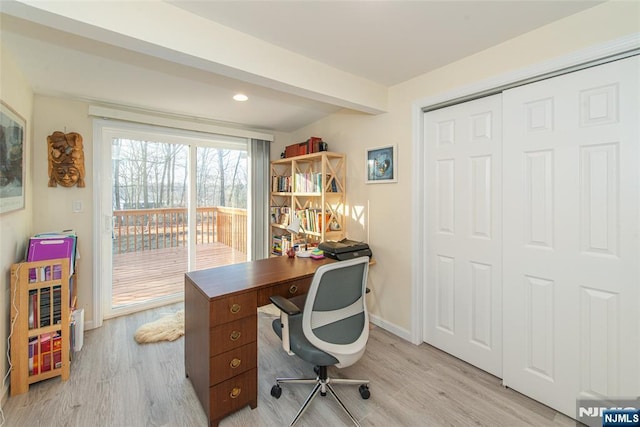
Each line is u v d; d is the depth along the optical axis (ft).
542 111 5.56
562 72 5.27
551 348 5.57
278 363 7.20
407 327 8.21
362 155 9.41
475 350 6.96
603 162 4.89
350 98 7.50
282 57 6.17
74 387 6.14
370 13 4.99
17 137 6.30
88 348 7.70
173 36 4.78
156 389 6.12
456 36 5.75
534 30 5.53
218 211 11.86
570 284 5.31
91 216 8.77
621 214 4.74
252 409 5.59
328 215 9.96
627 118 4.65
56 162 8.08
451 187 7.30
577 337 5.24
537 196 5.67
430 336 7.98
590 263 5.07
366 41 5.93
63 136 8.16
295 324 6.06
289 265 7.25
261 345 8.11
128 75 7.07
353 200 9.78
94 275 8.85
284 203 13.23
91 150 8.72
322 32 5.59
